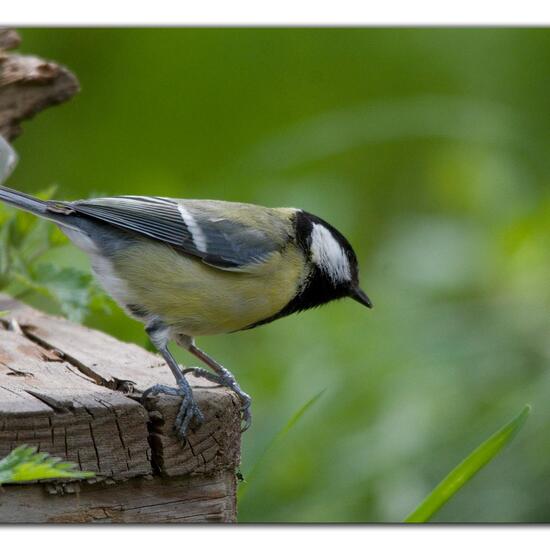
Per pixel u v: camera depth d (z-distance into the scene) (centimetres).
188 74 1509
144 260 757
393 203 1466
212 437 621
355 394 1068
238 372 1159
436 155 1475
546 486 974
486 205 1316
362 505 988
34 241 912
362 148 1498
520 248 1190
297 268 802
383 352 1103
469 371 1069
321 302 852
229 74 1516
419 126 1357
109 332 1129
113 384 675
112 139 1506
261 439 1051
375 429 1023
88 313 879
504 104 1452
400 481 981
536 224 1206
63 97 1027
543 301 1123
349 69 1523
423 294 1199
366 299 877
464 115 1359
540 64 1444
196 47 1495
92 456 580
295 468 1027
